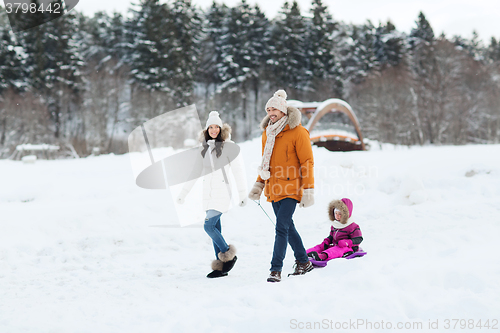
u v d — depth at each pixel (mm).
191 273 5043
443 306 2988
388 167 12211
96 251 6312
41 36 55469
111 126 52344
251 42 65875
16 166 17281
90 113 49562
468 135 60562
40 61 53656
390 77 56625
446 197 8930
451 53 59625
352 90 65188
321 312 3139
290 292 3639
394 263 4086
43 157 34969
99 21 77188
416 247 4980
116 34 68812
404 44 72562
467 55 69500
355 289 3469
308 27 69250
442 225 6660
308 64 65750
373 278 3531
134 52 58312
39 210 7895
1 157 42688
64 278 5000
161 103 51312
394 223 7113
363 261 4223
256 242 6656
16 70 53500
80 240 6656
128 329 3145
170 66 56219
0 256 5898
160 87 52969
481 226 5906
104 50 67312
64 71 55000
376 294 3256
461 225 6551
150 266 5496
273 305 3363
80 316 3537
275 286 3781
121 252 6234
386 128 53031
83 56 64688
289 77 64250
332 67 64812
